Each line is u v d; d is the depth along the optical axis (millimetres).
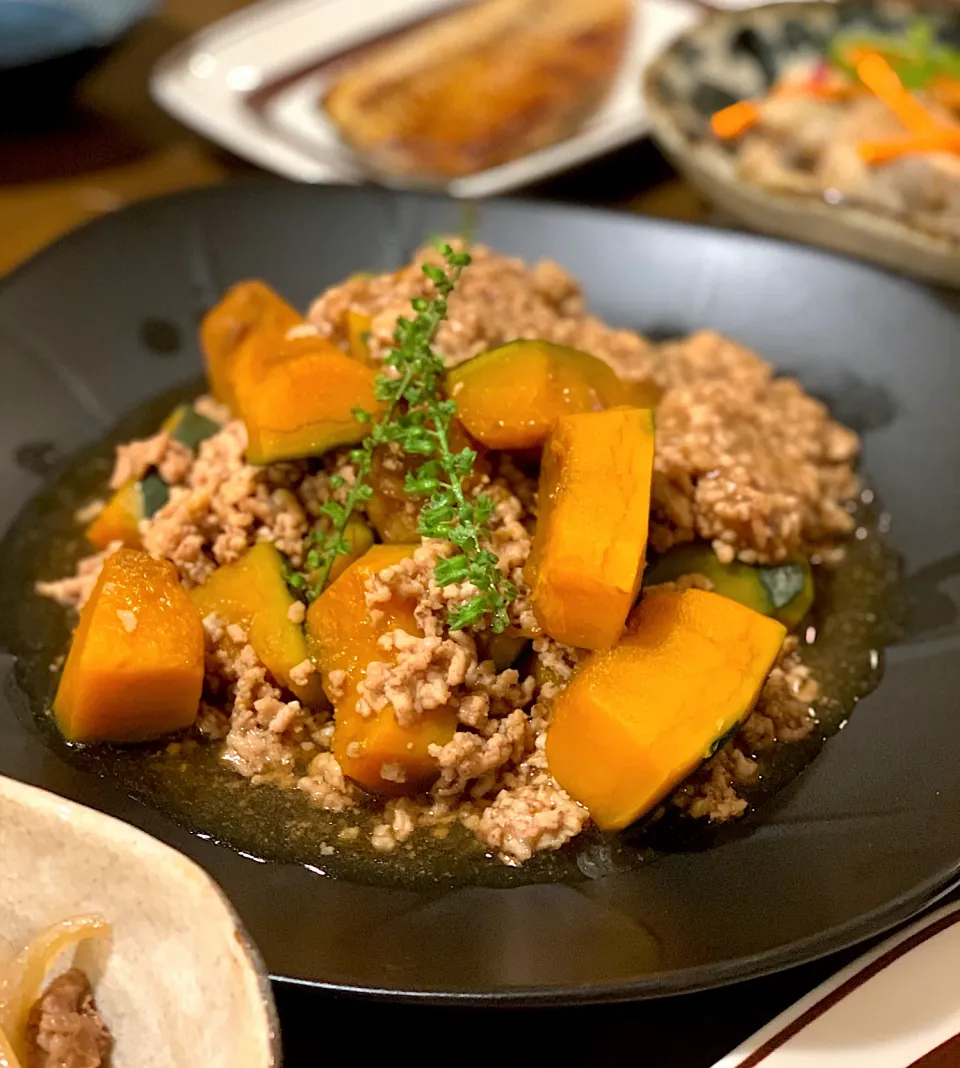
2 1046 200
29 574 302
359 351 293
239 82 500
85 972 211
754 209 411
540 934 227
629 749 236
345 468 278
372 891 239
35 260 351
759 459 302
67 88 496
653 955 219
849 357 353
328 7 540
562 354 272
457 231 380
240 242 372
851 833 244
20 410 330
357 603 256
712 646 249
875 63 431
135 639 252
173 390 348
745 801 255
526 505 277
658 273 374
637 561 242
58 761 257
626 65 517
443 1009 235
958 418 331
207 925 192
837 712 278
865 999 220
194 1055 194
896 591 308
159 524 288
